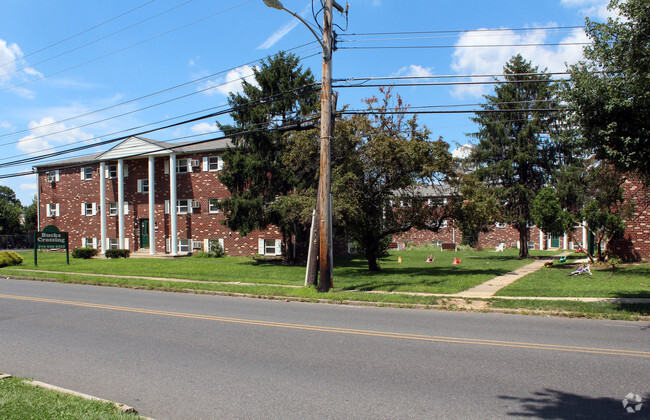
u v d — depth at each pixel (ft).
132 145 119.24
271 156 88.94
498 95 105.70
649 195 76.28
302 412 16.62
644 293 46.03
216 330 31.07
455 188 68.85
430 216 71.10
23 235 183.32
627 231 81.00
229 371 21.67
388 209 70.59
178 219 119.44
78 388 19.45
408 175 68.33
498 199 101.50
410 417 16.07
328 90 49.11
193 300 46.73
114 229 129.80
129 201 127.44
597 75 35.14
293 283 57.67
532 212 79.97
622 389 18.85
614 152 33.45
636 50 32.78
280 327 32.04
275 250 107.76
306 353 24.88
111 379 20.62
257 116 84.84
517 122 104.53
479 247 150.41
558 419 15.78
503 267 81.92
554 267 79.25
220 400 17.92
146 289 56.90
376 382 19.92
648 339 28.22
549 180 102.83
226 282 60.29
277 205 78.07
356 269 80.12
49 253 132.77
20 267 85.35
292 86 85.76
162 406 17.37
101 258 110.01
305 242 100.89
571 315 36.76
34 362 23.39
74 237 136.98
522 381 19.94
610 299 42.70
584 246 138.72
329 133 49.37
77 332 30.58
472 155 106.63
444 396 18.13
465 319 35.58
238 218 86.99
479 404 17.24
